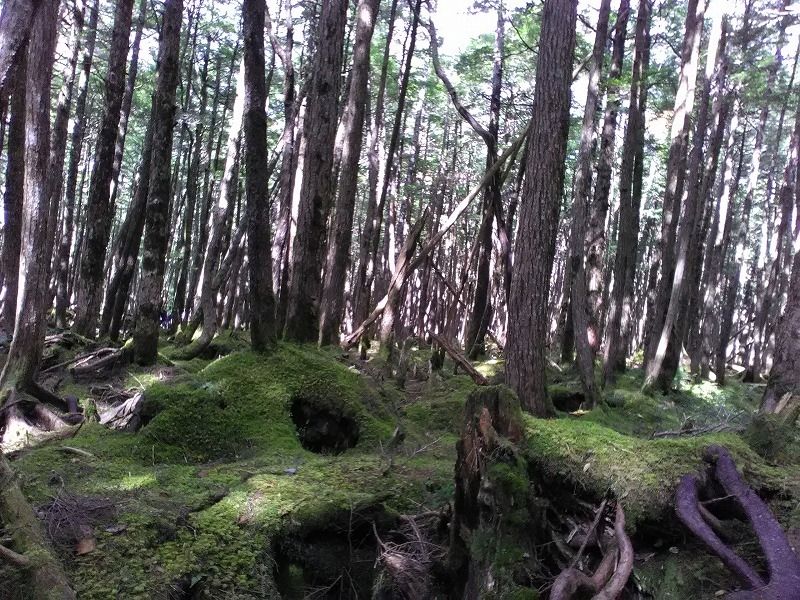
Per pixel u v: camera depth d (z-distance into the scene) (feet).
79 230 104.47
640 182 62.13
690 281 54.49
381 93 59.06
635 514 15.12
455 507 17.03
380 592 17.81
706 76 50.39
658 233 120.57
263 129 29.40
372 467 23.40
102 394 32.40
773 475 15.89
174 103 34.78
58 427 25.73
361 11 41.86
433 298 87.97
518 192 53.88
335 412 28.17
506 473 15.48
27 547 14.84
